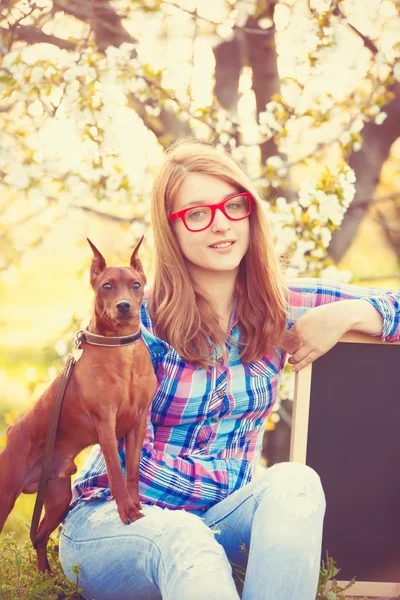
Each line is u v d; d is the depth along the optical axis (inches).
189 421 94.7
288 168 181.0
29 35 174.4
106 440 85.8
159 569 77.1
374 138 198.5
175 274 97.0
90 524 86.6
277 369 101.2
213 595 71.5
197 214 95.6
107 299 86.4
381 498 104.9
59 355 167.5
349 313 101.3
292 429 104.3
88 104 163.9
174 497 90.8
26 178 166.1
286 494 80.4
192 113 175.0
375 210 223.1
